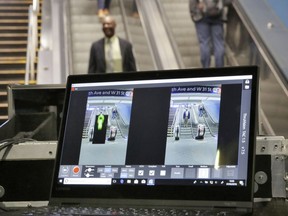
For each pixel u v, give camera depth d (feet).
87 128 5.13
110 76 5.23
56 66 20.42
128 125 5.01
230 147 4.62
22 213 4.30
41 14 25.40
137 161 4.85
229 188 4.50
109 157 4.96
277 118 14.61
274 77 14.89
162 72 5.07
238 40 20.62
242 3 19.47
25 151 5.51
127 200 4.75
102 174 4.91
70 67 21.62
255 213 4.57
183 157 4.74
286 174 4.95
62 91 6.57
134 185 4.77
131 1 26.86
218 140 4.68
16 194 5.49
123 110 5.08
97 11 27.09
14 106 6.41
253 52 18.06
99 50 18.06
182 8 25.81
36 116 6.35
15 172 5.52
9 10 28.50
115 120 5.08
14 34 26.07
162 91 5.02
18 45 25.29
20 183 5.49
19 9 28.58
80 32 25.68
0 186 5.50
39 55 21.13
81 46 24.75
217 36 20.76
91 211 4.37
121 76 5.20
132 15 26.30
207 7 20.48
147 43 23.34
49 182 5.46
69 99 5.28
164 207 4.62
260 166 4.99
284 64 14.66
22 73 22.35
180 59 22.00
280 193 4.95
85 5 27.45
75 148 5.08
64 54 21.42
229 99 4.77
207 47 20.79
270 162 4.98
